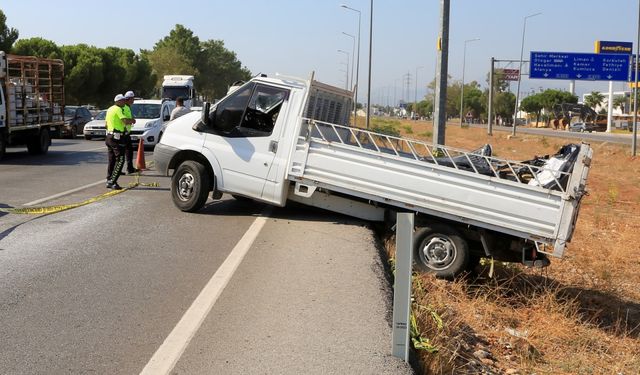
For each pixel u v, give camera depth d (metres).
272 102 10.33
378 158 9.09
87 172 17.42
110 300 6.40
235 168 10.53
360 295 6.63
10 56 19.66
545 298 8.74
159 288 6.82
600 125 91.56
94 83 56.62
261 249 8.58
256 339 5.38
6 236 9.20
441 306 7.38
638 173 30.23
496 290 8.71
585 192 8.41
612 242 13.70
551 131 82.06
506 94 130.62
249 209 11.68
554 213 8.33
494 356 6.80
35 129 21.97
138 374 4.70
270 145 10.24
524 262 8.70
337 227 10.09
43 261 7.86
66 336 5.43
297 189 9.77
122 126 14.09
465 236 8.80
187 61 93.56
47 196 13.00
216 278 7.20
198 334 5.48
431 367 5.47
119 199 12.75
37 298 6.43
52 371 4.73
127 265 7.73
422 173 8.81
